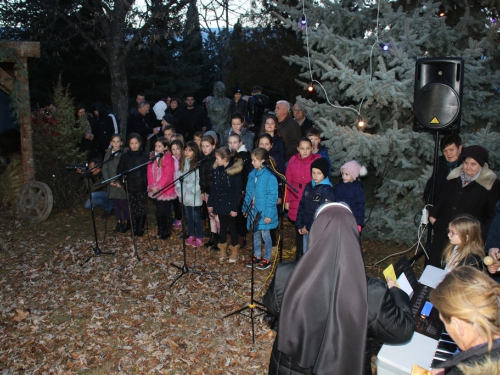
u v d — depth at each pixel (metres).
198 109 9.25
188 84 20.31
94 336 4.33
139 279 5.52
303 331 1.98
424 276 3.46
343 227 2.00
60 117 8.44
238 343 4.23
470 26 6.20
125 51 12.34
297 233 5.59
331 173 6.40
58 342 4.25
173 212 7.68
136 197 6.79
